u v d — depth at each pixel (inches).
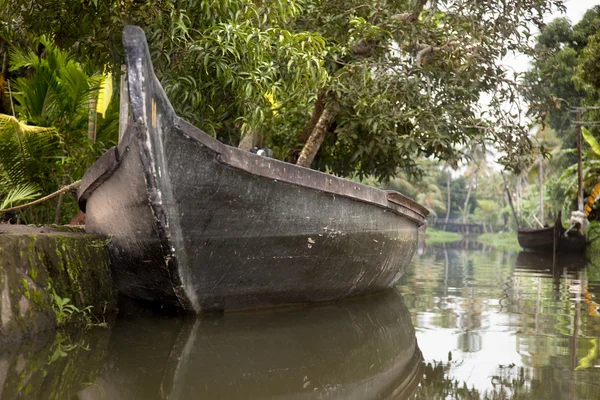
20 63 314.0
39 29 207.9
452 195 2514.8
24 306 129.0
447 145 313.9
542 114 339.9
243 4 202.7
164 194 133.2
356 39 318.7
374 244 205.8
